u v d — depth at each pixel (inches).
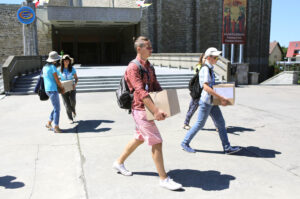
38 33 1191.6
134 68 116.3
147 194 121.2
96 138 206.8
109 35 1610.5
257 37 1400.1
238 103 358.6
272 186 128.1
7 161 160.7
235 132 221.5
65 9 1003.3
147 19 1206.9
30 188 127.5
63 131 226.8
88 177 138.6
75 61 1529.3
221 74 584.4
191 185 129.3
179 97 419.2
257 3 1375.5
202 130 228.4
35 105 353.1
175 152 174.7
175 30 1268.5
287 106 336.2
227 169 147.7
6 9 1176.8
